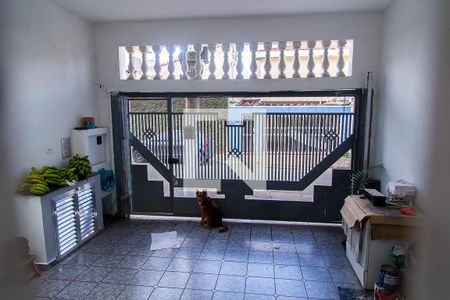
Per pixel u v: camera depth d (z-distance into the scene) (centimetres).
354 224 262
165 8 337
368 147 369
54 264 298
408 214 244
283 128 388
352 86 366
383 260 249
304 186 396
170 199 422
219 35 376
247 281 273
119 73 400
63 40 337
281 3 322
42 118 307
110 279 277
